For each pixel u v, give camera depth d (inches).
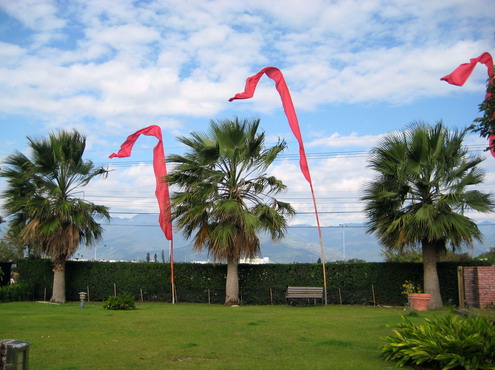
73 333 443.8
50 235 871.1
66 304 853.2
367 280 852.0
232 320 561.9
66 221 895.1
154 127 959.6
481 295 699.4
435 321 334.3
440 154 727.7
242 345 383.9
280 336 431.2
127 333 447.2
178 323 528.1
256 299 898.1
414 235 708.7
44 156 885.2
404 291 802.8
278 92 893.2
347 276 863.7
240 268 907.4
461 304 737.0
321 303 874.8
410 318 546.9
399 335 322.7
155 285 945.5
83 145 924.6
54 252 880.9
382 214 753.6
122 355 341.4
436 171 734.5
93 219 925.2
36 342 392.8
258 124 839.7
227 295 853.8
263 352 354.6
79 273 975.6
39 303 872.3
